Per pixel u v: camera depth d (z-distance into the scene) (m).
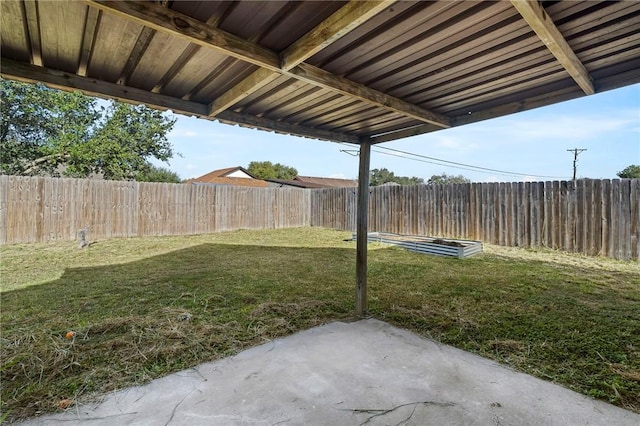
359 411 1.64
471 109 2.73
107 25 1.53
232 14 1.45
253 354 2.29
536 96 2.39
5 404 1.73
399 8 1.40
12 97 10.51
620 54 1.75
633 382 1.92
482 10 1.41
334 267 5.35
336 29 1.44
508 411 1.64
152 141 14.27
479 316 3.05
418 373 2.02
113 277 4.57
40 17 1.46
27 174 11.98
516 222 7.02
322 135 3.26
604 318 2.97
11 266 5.26
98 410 1.68
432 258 6.15
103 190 8.40
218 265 5.48
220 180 21.31
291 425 1.54
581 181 6.12
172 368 2.10
